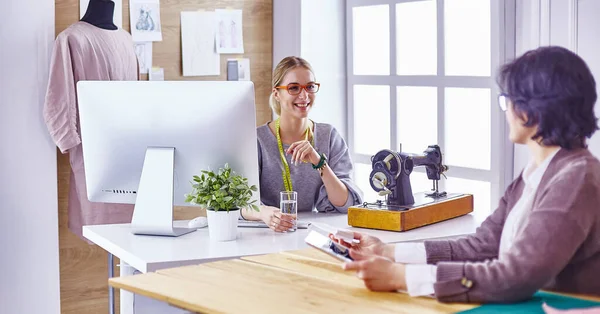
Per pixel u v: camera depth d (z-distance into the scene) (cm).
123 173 296
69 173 407
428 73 416
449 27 399
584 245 174
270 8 473
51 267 396
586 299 176
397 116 437
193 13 446
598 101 316
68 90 377
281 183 350
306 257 227
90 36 385
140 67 430
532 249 169
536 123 177
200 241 281
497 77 186
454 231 293
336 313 170
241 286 193
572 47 324
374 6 446
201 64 450
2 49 379
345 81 471
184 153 287
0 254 387
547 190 175
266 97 477
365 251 213
